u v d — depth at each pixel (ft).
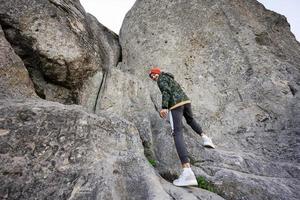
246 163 18.47
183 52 27.27
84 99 21.40
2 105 13.05
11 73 16.53
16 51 18.88
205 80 25.57
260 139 21.75
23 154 11.46
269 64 25.22
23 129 12.10
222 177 16.49
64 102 20.54
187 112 17.54
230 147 21.56
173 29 28.76
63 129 12.92
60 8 20.90
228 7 28.89
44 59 19.07
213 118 23.63
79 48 20.44
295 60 27.09
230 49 26.37
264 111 23.02
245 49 26.11
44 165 11.51
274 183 16.71
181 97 16.48
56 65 19.44
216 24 27.99
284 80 24.32
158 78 17.03
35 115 12.82
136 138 15.78
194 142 19.40
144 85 23.95
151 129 20.36
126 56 30.19
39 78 19.77
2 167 10.79
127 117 20.97
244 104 23.70
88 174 11.84
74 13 22.30
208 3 29.40
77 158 12.26
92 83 22.08
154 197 12.12
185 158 14.92
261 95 23.67
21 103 13.79
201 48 27.17
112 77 22.85
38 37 18.83
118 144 14.43
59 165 11.75
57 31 19.65
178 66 26.66
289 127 21.81
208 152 18.81
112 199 11.32
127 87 22.88
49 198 10.68
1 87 15.60
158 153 18.40
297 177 18.01
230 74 25.32
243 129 22.62
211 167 17.51
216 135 22.63
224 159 18.43
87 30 22.91
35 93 17.63
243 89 24.38
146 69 27.40
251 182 16.33
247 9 29.76
